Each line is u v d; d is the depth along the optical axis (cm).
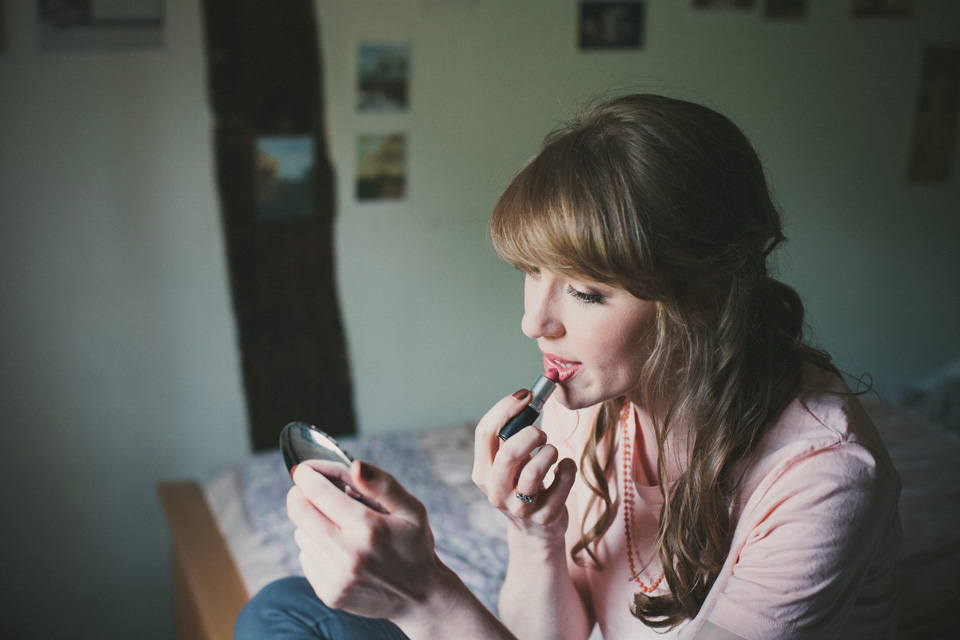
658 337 74
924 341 294
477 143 228
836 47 256
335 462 67
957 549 145
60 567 208
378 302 229
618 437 94
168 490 204
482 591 141
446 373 241
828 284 277
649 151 68
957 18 266
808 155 262
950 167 279
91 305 199
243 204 208
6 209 187
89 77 188
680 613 86
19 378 196
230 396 218
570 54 230
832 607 72
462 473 194
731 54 246
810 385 80
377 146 218
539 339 77
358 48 210
